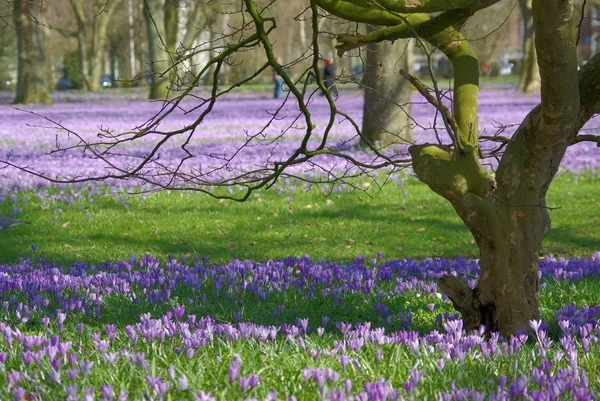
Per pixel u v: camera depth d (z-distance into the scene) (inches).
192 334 243.1
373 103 951.0
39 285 341.7
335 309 320.8
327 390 184.5
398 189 701.9
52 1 4352.9
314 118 1631.4
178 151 1002.7
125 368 209.6
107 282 354.0
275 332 241.6
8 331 234.5
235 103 2348.7
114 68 4507.9
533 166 244.8
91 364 193.2
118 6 3858.3
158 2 2191.2
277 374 207.6
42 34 2444.6
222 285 359.9
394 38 244.7
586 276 381.1
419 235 553.0
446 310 324.2
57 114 1967.3
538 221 254.4
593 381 213.0
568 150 973.2
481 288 260.8
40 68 2442.2
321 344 249.6
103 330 277.7
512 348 230.2
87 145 253.0
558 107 226.4
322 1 237.5
